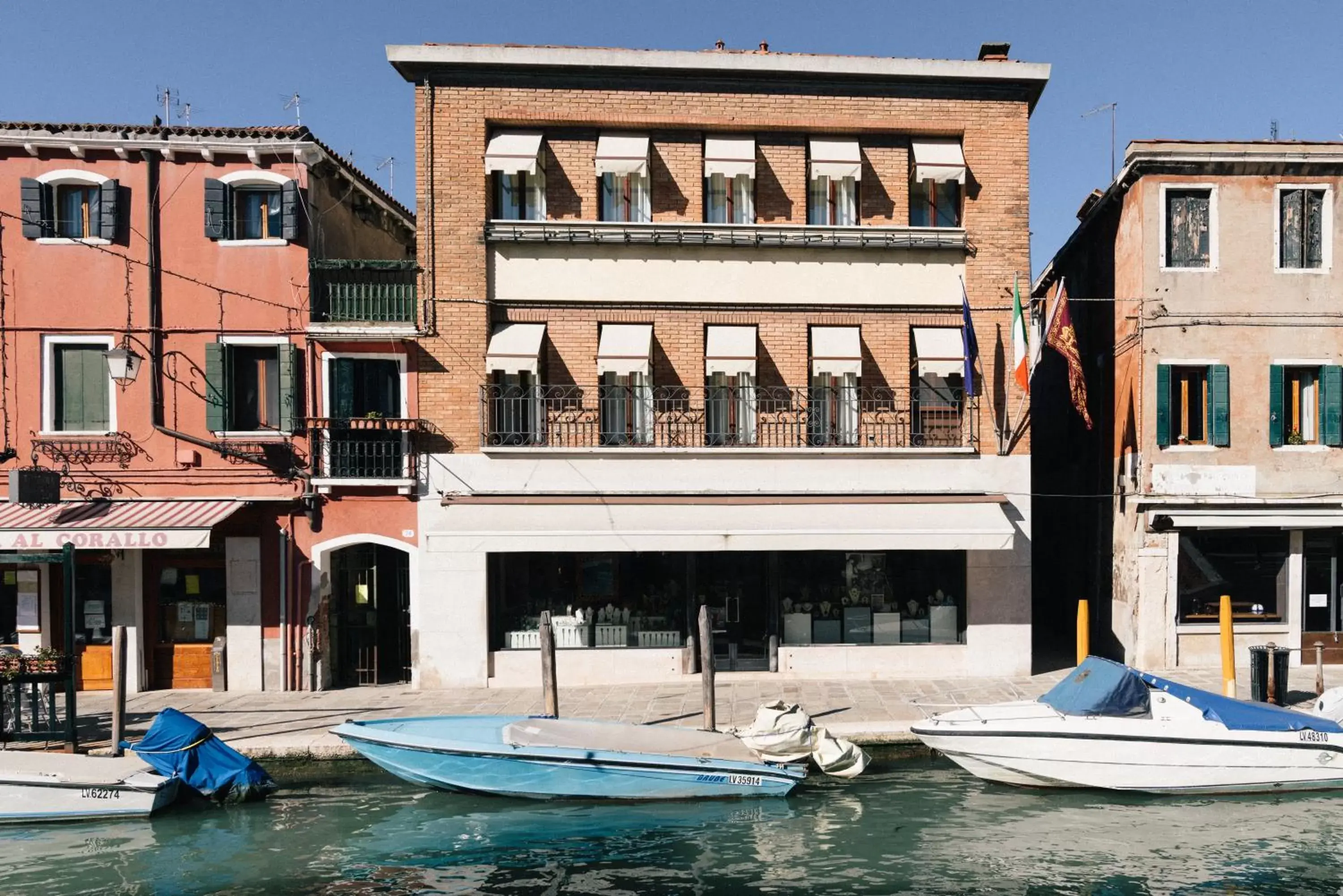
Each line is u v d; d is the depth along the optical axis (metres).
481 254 15.31
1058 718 11.24
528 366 15.09
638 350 15.20
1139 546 15.97
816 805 10.86
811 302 15.66
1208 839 9.84
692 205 15.71
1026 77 15.55
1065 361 20.00
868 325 15.77
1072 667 16.30
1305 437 16.08
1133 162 15.79
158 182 15.18
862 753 11.71
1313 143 15.66
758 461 15.38
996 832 10.05
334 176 16.39
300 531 15.15
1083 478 19.00
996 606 15.56
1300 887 8.77
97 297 15.12
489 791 11.03
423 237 15.23
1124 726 11.02
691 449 15.20
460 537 14.30
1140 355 15.97
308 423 15.05
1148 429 15.88
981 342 15.70
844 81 15.62
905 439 15.70
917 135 15.93
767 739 11.55
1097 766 11.00
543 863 9.45
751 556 15.70
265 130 15.05
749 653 15.66
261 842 9.97
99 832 10.22
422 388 15.22
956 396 15.88
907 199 15.91
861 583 15.77
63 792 10.44
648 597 15.59
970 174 15.77
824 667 15.52
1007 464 15.59
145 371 15.13
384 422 14.98
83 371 15.27
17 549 13.66
